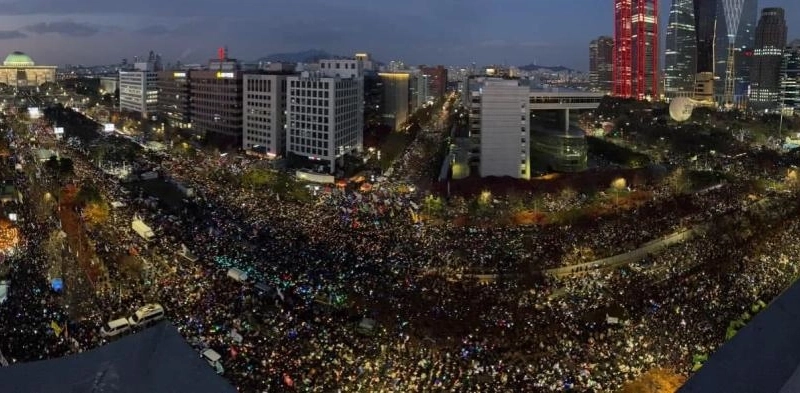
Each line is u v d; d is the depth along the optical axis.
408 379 60.69
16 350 62.56
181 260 92.69
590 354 67.19
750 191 157.62
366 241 106.50
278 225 116.75
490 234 115.75
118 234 106.38
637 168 182.75
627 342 69.88
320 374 60.50
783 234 114.31
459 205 137.38
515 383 60.81
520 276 91.62
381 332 70.81
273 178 158.50
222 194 147.00
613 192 149.00
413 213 131.50
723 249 104.44
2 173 159.62
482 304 80.12
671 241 114.44
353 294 81.56
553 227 122.94
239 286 82.19
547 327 73.62
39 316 71.38
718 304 80.19
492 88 172.00
